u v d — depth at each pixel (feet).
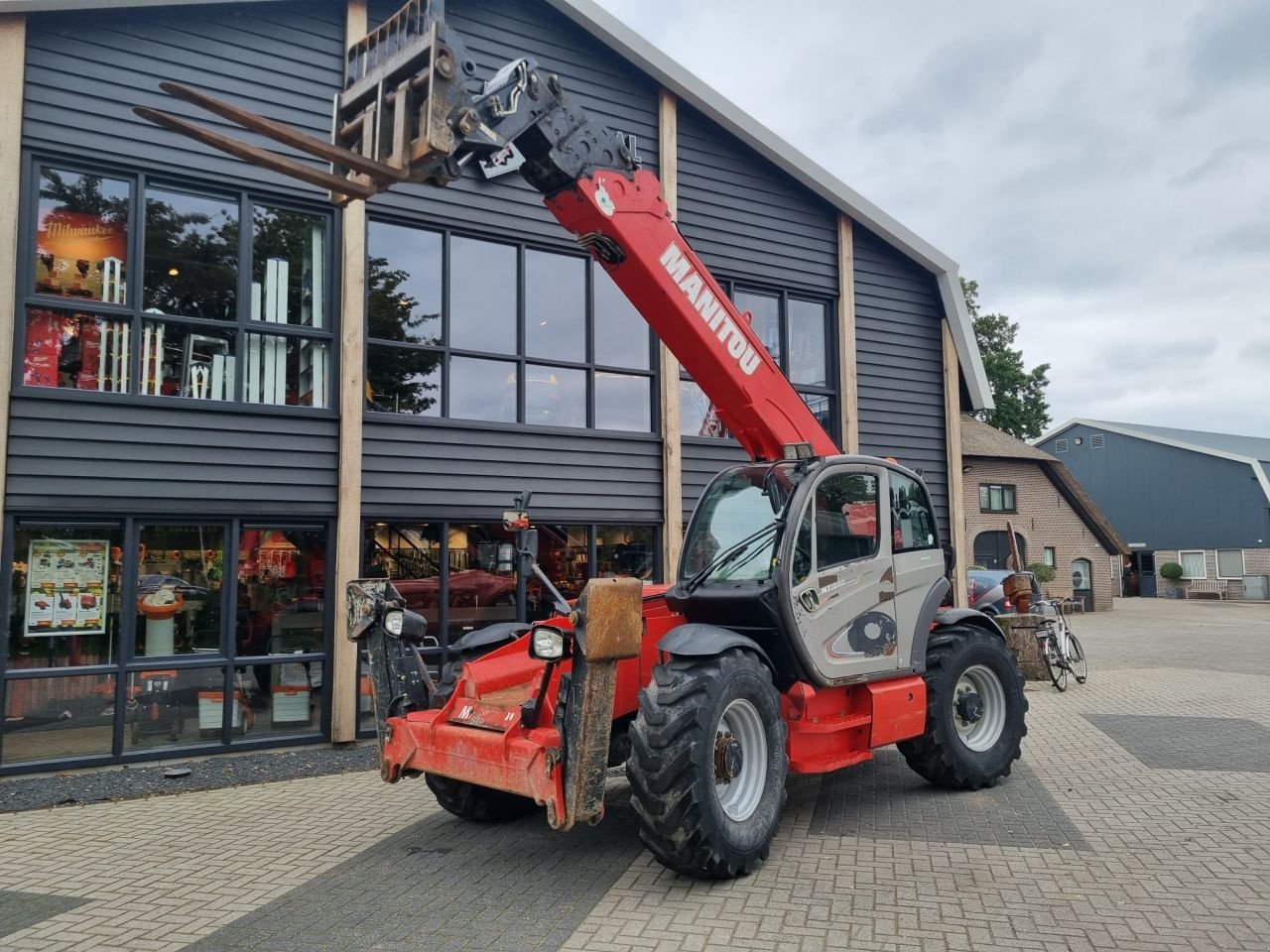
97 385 23.54
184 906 13.98
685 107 33.19
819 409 36.14
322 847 16.92
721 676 14.83
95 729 22.90
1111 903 13.61
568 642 13.91
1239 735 26.35
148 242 24.41
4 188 22.17
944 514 38.86
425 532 27.45
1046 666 35.99
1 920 13.48
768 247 34.86
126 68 24.03
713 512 18.78
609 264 17.12
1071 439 144.25
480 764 15.05
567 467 29.78
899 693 18.72
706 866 14.24
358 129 13.76
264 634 25.12
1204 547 125.18
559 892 14.40
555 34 30.63
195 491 24.13
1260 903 13.56
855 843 16.70
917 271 39.04
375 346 27.12
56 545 22.80
